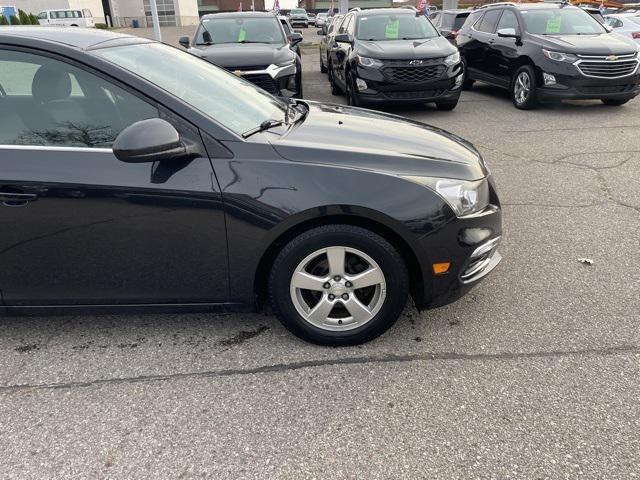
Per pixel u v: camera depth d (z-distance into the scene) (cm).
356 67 836
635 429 222
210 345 287
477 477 200
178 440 222
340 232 255
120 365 272
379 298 271
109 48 279
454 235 262
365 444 218
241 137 257
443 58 820
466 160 290
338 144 275
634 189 509
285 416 235
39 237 255
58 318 317
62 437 225
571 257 377
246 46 817
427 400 242
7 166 248
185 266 263
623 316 304
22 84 256
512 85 927
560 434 220
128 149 229
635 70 815
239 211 251
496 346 280
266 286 284
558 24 908
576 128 757
